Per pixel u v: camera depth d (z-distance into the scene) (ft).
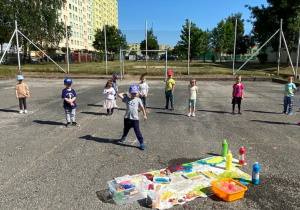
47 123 25.11
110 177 14.16
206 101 38.19
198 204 11.73
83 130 22.86
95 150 18.08
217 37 176.76
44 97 40.24
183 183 13.48
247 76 69.21
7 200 11.89
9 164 15.67
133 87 18.45
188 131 22.90
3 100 37.40
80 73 75.00
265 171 15.05
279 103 37.06
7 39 116.67
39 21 119.75
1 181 13.61
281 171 15.08
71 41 257.96
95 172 14.73
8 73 69.56
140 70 86.89
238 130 23.36
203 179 13.94
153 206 11.41
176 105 34.94
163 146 19.02
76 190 12.80
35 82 61.41
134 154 17.46
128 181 13.25
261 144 19.63
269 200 12.13
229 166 15.07
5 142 19.58
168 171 14.51
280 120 27.22
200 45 161.99
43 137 20.81
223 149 17.02
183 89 51.06
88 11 310.45
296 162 16.37
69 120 23.91
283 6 84.02
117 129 23.26
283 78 65.67
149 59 222.28
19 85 28.73
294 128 24.22
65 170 14.93
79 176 14.23
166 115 29.12
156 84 59.26
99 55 193.98
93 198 12.13
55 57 164.76
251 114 29.94
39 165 15.57
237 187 12.56
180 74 72.49
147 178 13.93
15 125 24.32
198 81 65.98
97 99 38.75
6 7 112.78
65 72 75.31
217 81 66.13
